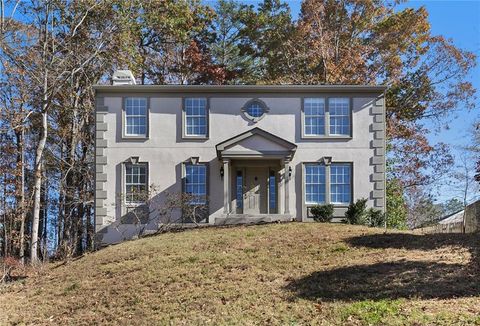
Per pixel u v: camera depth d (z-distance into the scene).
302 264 14.47
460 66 36.38
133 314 12.22
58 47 28.95
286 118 23.62
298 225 20.06
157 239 19.59
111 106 23.59
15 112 28.56
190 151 23.42
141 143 23.41
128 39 30.44
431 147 36.47
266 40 41.25
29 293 15.88
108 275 15.81
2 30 25.77
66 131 31.34
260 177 23.67
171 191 23.16
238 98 23.72
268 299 11.86
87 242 32.06
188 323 11.02
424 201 36.84
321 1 36.66
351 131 23.59
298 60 37.59
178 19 34.59
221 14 41.59
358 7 36.69
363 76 35.44
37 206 25.92
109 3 28.20
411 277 11.94
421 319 9.08
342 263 14.15
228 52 40.97
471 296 10.17
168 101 23.70
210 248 17.17
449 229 23.19
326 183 23.28
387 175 34.94
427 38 36.66
